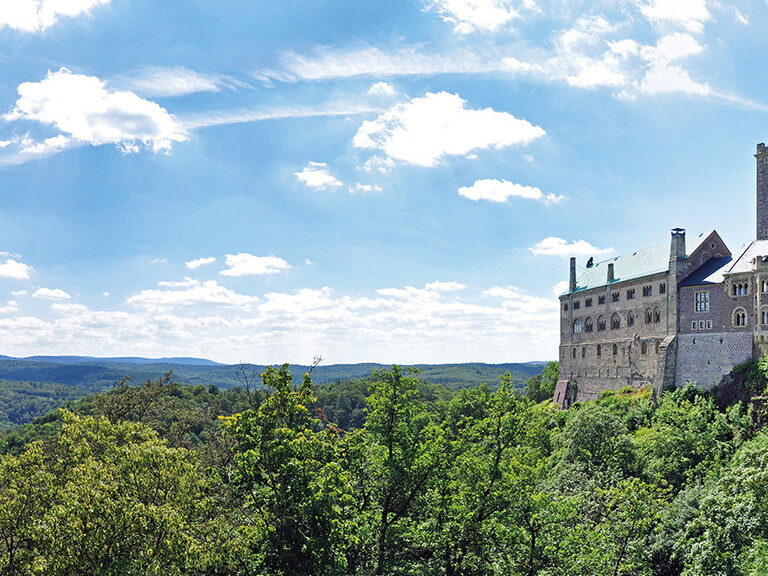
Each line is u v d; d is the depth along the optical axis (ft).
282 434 154.20
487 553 186.60
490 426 195.11
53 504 151.94
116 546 143.43
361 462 187.32
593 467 293.43
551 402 540.93
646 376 429.79
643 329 435.12
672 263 409.08
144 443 165.78
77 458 170.19
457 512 183.73
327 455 180.24
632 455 308.19
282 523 149.28
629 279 448.24
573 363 512.22
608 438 315.58
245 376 239.30
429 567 176.55
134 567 140.77
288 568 147.64
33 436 559.38
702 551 155.63
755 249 379.76
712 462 304.91
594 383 485.56
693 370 391.24
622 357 453.58
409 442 177.06
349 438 187.62
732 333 374.63
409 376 178.19
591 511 225.56
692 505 253.44
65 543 142.61
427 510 186.09
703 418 347.97
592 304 491.72
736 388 364.99
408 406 176.45
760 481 150.41
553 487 270.46
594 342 488.02
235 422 161.68
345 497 158.71
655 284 424.46
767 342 357.61
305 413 167.32
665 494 284.00
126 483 154.20
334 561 155.02
